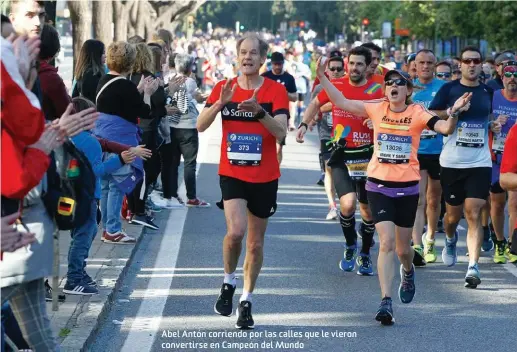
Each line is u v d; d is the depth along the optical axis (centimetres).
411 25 9356
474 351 1293
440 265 1886
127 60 1758
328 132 2391
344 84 1741
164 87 2311
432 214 1906
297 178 3228
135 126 1780
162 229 2159
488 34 5991
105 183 1880
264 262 1838
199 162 3600
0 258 896
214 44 11331
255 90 1300
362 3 13012
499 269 1855
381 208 1454
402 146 1462
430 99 1945
